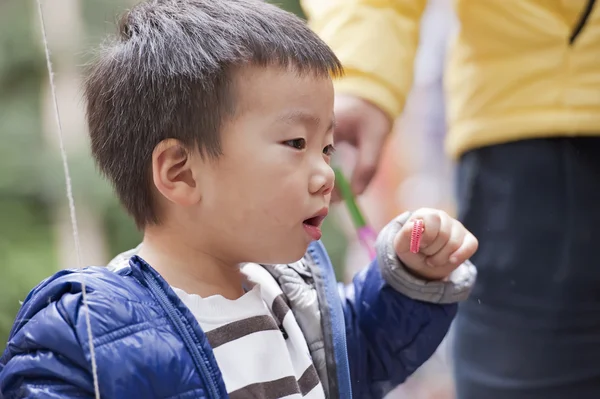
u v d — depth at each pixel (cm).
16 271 292
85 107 107
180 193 97
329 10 166
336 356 108
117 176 101
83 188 298
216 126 96
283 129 97
